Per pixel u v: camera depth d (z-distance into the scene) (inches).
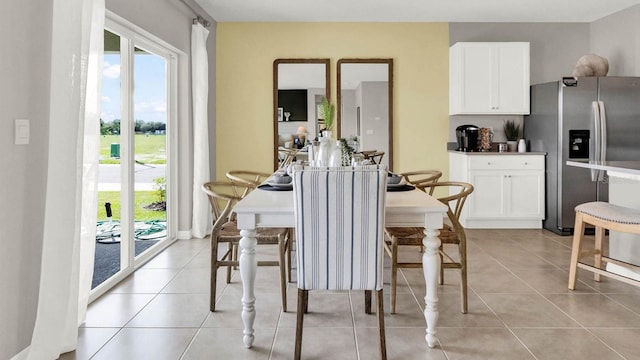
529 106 206.7
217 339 91.2
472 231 195.5
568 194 186.5
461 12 200.8
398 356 83.6
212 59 211.5
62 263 81.8
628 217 105.2
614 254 132.0
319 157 124.8
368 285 79.7
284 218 86.3
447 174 219.6
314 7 193.0
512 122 214.2
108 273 128.4
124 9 124.2
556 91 188.7
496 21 214.5
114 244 138.5
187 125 181.3
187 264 145.6
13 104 75.6
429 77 217.3
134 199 141.2
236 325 98.0
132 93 137.0
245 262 87.0
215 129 217.5
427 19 211.3
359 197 77.0
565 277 131.6
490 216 197.8
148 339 91.0
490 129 214.7
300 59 215.9
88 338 91.2
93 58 94.5
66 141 81.6
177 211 181.2
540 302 111.3
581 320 100.0
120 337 91.7
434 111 217.9
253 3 187.2
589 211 115.0
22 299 79.5
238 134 218.8
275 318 102.1
